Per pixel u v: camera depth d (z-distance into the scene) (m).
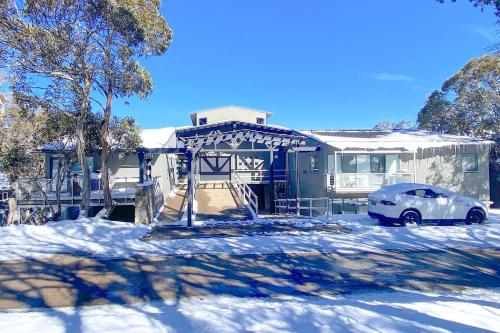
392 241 10.77
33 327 4.80
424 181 23.25
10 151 18.66
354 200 22.47
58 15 13.21
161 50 15.49
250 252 9.56
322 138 23.58
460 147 23.23
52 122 16.53
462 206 13.70
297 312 5.19
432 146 21.70
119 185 20.91
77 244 10.57
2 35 12.73
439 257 9.02
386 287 6.77
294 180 28.88
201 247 10.09
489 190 23.89
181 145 25.53
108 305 5.86
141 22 14.06
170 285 6.93
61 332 4.61
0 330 4.71
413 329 4.59
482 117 28.73
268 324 4.77
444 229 12.30
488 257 9.02
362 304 5.70
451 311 5.26
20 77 14.33
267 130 25.20
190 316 5.12
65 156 18.20
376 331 4.53
